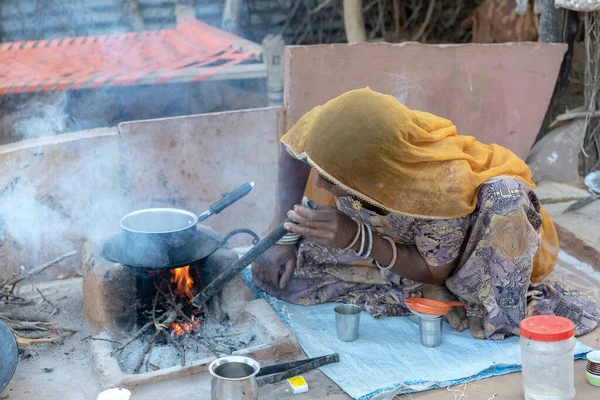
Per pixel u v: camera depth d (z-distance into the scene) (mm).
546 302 2750
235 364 2301
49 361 2605
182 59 4648
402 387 2406
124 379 2371
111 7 6141
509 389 2436
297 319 2873
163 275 2734
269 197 3650
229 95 5543
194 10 6195
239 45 4762
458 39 7105
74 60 4785
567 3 3965
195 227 2625
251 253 2484
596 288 3264
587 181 4148
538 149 4332
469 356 2602
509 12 5262
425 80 3814
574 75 5594
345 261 2904
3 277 3168
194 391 2402
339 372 2500
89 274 2660
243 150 3539
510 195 2537
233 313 2779
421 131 2432
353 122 2340
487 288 2656
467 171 2480
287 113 3566
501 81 3984
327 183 2549
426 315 2619
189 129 3420
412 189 2398
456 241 2529
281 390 2428
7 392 2410
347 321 2678
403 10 7059
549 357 2250
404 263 2586
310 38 6953
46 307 3010
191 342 2646
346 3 5441
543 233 2807
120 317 2621
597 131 4316
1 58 4902
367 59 3652
